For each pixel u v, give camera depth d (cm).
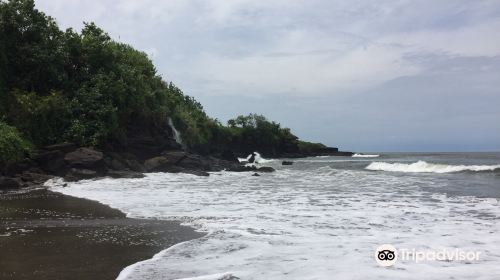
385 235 1113
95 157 3064
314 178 3203
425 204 1692
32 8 3697
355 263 859
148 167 3612
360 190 2262
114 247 1017
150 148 3991
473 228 1200
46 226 1280
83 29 4350
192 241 1066
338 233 1143
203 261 884
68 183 2647
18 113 3138
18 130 3048
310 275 785
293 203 1750
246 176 3491
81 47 3997
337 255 917
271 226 1245
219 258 904
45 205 1728
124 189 2353
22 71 3541
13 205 1734
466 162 5950
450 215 1423
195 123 5631
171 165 3766
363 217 1389
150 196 2014
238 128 8850
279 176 3466
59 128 3350
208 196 2014
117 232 1187
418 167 4178
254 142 9138
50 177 2728
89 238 1113
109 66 4094
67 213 1520
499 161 6194
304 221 1323
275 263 862
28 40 3634
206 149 6138
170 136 4612
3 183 2325
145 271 819
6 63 3406
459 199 1841
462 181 2783
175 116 5106
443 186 2445
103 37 4319
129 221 1352
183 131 5250
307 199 1881
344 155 11800
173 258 911
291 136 10531
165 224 1295
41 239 1105
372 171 4016
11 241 1083
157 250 988
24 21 3578
